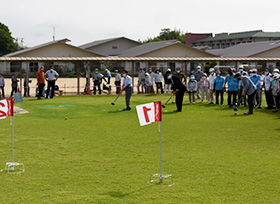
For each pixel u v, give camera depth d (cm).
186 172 788
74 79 5241
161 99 2397
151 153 951
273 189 684
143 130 1276
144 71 2883
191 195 658
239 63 5325
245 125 1371
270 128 1309
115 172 791
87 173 786
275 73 1708
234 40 8788
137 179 745
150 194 664
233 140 1106
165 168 816
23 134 1212
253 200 634
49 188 697
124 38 7469
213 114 1670
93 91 2947
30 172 794
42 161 880
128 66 6028
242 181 729
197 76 2375
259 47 5647
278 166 828
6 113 805
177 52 5647
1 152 967
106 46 7381
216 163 854
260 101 1877
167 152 959
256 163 853
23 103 2181
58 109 1888
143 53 5534
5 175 775
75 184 718
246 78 1636
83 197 652
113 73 5747
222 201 630
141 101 2284
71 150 987
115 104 2125
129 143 1069
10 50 8550
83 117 1596
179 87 1750
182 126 1353
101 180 741
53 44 5328
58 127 1344
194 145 1039
